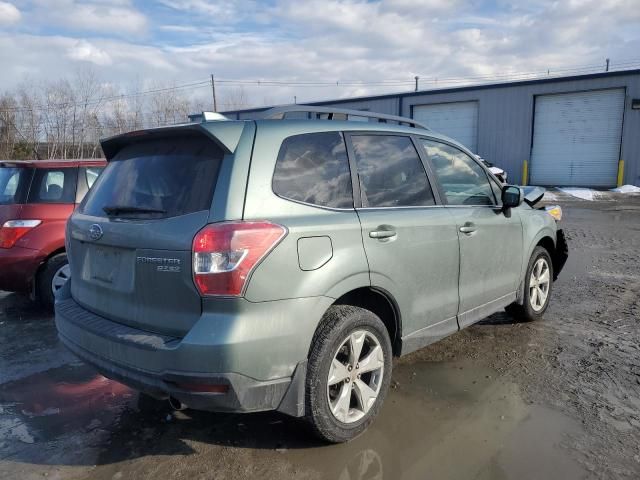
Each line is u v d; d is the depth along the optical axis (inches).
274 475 112.6
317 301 112.6
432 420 134.2
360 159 134.3
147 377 106.3
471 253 159.5
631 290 254.2
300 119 127.1
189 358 100.7
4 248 215.8
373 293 131.7
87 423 135.9
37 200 220.7
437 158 159.6
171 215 110.9
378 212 131.4
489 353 178.1
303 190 118.2
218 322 101.7
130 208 117.8
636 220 531.2
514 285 188.1
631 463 114.5
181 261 104.2
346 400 122.0
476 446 122.3
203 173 112.5
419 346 144.4
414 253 137.1
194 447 123.9
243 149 112.3
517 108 1011.9
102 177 141.6
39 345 192.5
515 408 139.9
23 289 220.2
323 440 122.0
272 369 106.4
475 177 174.9
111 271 122.0
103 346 115.3
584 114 947.3
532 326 204.4
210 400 102.8
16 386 158.7
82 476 113.3
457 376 160.6
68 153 1599.4
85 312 129.6
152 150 128.6
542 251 207.8
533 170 1014.4
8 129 1544.0
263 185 111.0
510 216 182.1
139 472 114.3
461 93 1072.8
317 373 114.0
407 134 151.9
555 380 156.3
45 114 1600.6
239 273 101.7
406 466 115.0
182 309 105.8
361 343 124.6
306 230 111.9
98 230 123.6
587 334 194.9
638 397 144.9
